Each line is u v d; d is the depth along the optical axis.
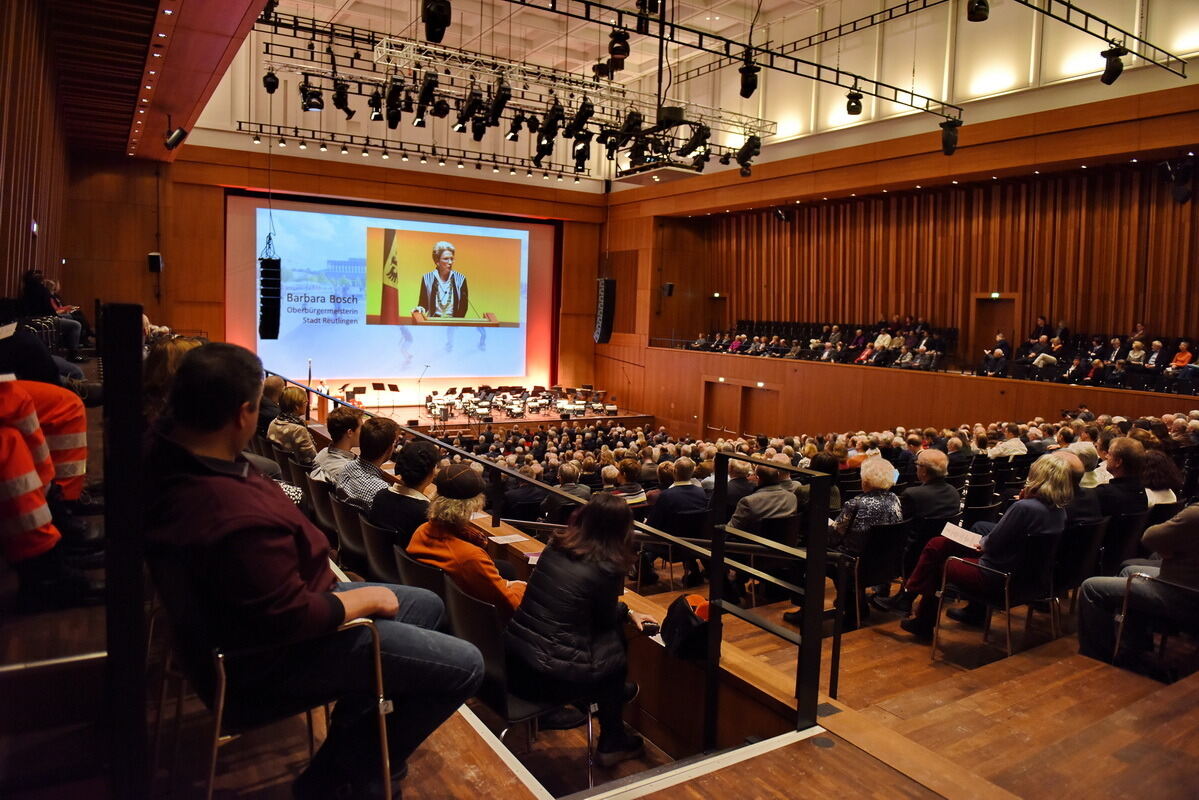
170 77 13.23
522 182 26.23
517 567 4.74
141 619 1.70
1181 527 3.85
